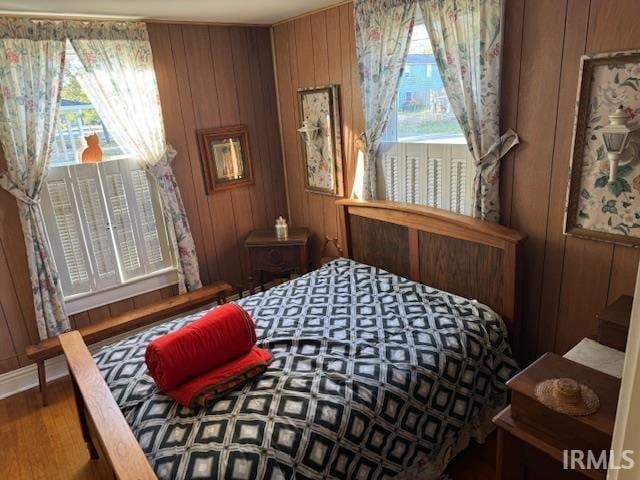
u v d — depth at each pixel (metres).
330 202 3.67
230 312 1.97
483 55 2.18
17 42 2.66
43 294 2.92
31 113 2.74
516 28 2.13
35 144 2.78
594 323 2.15
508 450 1.43
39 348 2.80
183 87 3.38
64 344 2.13
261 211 4.01
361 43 2.86
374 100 2.90
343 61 3.16
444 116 2.66
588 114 1.96
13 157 2.73
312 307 2.50
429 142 2.75
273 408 1.70
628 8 1.77
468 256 2.47
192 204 3.60
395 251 2.93
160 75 3.26
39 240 2.87
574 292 2.19
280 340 2.16
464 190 2.61
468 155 2.54
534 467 1.40
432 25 2.38
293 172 3.97
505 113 2.26
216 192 3.71
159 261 3.50
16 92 2.71
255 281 4.04
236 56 3.60
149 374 1.87
